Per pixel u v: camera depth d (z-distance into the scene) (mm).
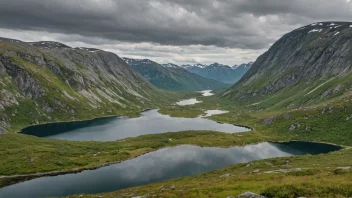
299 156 113062
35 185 100562
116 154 141375
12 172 114125
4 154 135750
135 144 162625
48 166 121000
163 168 119562
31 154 135750
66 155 139875
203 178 86625
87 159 131625
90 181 104000
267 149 155250
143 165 125188
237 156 139875
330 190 36688
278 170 77688
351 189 35750
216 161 130250
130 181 103000
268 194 38031
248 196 36906
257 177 63906
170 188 66750
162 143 165875
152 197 50250
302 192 36750
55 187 97938
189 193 48625
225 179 68938
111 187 96812
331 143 162750
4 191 94438
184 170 116375
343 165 81500
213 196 44219
